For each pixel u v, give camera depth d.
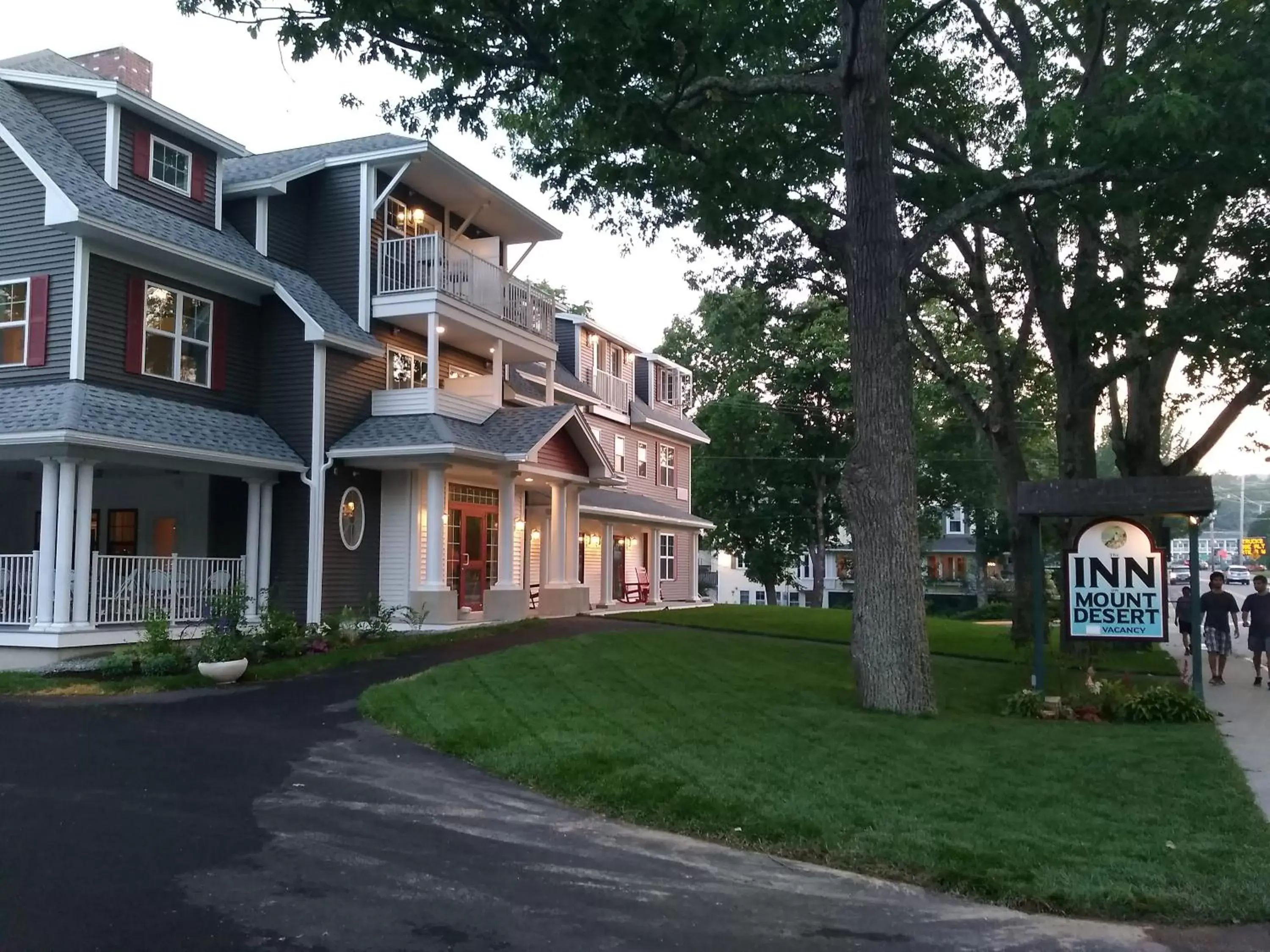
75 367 14.90
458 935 5.19
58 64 18.06
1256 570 75.75
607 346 32.81
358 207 19.73
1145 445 20.81
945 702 12.68
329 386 18.41
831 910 5.71
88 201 14.87
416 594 18.72
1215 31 12.44
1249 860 6.36
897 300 11.86
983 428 20.98
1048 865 6.23
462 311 20.22
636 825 7.25
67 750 9.03
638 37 11.09
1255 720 12.03
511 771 8.36
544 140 16.30
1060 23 16.86
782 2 12.24
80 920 5.23
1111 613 12.69
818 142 15.61
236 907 5.48
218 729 10.06
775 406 44.00
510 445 19.83
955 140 18.27
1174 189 12.70
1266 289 15.67
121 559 15.66
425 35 11.40
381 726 10.23
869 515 11.65
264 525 17.61
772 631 21.12
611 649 15.38
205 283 17.36
